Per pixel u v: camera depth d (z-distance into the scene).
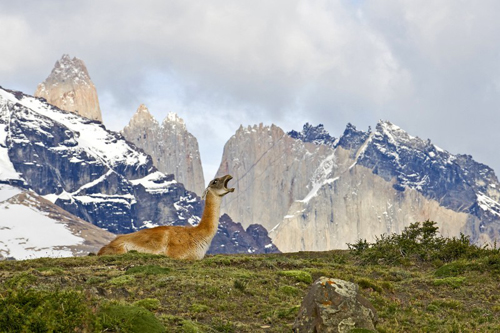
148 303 20.86
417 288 27.47
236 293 23.25
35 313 15.27
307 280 26.69
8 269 27.83
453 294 26.33
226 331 18.92
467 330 20.17
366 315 17.38
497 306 23.66
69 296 16.58
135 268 26.59
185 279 24.66
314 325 17.16
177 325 18.64
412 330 20.25
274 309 21.53
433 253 35.97
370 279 27.22
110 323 16.61
